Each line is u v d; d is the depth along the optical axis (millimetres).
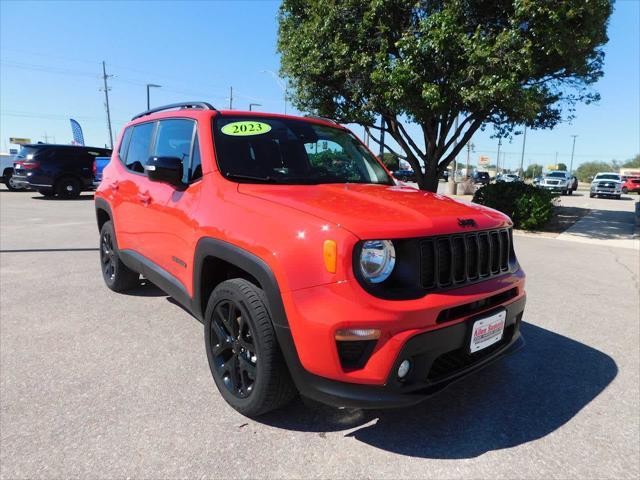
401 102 10141
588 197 30953
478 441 2449
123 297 4727
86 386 2902
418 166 13578
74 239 7934
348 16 10789
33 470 2115
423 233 2221
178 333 3793
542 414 2744
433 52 9680
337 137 3801
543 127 14086
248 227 2459
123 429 2457
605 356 3635
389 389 2127
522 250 8617
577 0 9023
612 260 7836
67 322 3994
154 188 3594
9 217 10719
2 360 3238
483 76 9336
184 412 2639
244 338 2557
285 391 2414
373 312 2043
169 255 3322
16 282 5207
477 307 2428
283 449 2332
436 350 2215
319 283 2105
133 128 4484
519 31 9234
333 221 2174
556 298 5273
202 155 3082
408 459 2281
